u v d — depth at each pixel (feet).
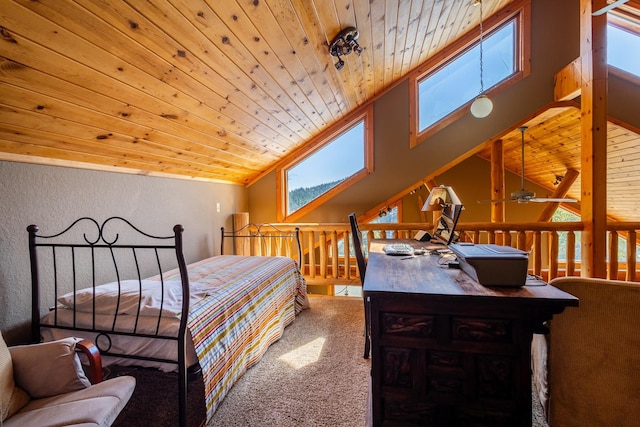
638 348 4.33
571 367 4.74
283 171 14.40
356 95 11.87
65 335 5.47
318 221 14.11
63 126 5.51
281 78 7.87
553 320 4.89
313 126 12.32
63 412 3.56
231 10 5.19
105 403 3.72
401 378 4.33
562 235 17.67
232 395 5.98
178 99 6.52
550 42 11.62
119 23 4.35
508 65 12.32
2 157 5.34
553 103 11.55
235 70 6.64
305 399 5.85
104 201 7.43
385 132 13.19
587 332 4.61
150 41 4.90
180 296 5.78
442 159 12.78
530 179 18.48
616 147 12.05
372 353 4.39
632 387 4.37
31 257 5.48
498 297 3.87
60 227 6.38
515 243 13.44
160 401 5.79
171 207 9.82
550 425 4.96
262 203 14.60
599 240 9.11
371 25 7.91
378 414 4.42
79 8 3.89
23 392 3.91
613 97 10.94
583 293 4.59
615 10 10.39
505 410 4.06
